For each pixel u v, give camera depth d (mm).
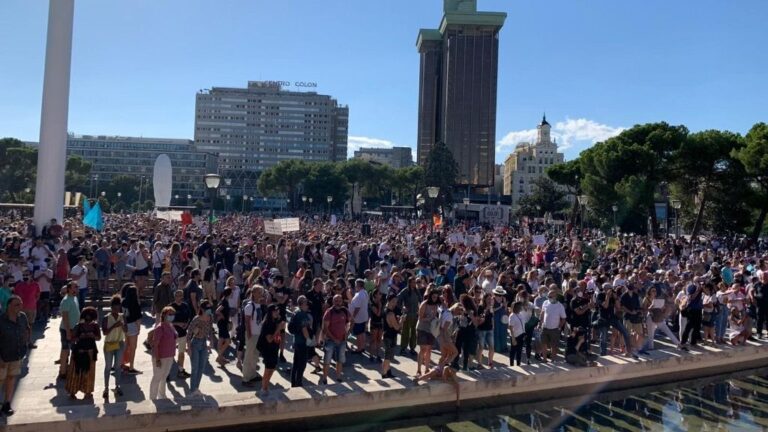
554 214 89875
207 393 10562
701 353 15148
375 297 13469
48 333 14602
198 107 179125
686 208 53250
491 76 153250
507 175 184125
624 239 41000
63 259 17406
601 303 14664
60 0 23547
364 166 111688
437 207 99250
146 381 11211
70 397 9961
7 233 22641
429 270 18953
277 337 10656
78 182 90812
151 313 17406
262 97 180625
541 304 14578
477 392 11961
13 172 77000
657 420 11555
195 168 162250
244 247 20125
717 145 44312
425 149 170750
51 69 23500
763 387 14234
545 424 11242
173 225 36031
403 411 11281
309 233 31578
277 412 10203
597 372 13367
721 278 18594
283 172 110062
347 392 10828
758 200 43750
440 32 167000
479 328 12820
